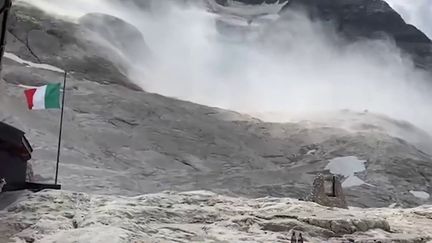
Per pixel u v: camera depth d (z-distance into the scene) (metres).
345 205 21.02
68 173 36.16
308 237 14.27
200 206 16.22
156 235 12.58
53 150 41.88
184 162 50.97
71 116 52.72
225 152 56.38
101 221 12.92
